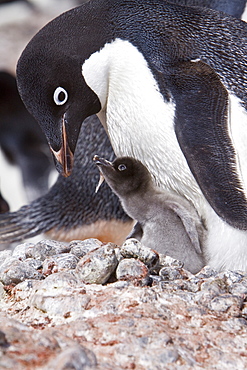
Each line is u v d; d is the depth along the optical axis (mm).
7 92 23141
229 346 6656
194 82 8930
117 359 6156
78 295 7250
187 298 7434
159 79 9016
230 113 8930
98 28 9508
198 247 8539
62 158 9773
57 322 6996
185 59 9148
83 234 14656
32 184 22984
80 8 9883
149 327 6645
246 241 8758
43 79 9562
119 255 8086
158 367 6113
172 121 8906
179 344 6512
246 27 9703
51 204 14750
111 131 9750
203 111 8812
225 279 7910
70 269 8102
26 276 8031
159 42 9273
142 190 8992
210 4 12508
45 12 33594
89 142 13953
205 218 9008
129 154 9609
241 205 8625
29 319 7176
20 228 14789
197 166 8734
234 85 9086
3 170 23172
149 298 7254
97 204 14320
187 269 8781
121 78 9305
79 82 9500
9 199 22891
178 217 8805
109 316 6879
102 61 9398
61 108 9672
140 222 9062
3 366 5484
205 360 6391
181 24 9492
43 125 9844
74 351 5555
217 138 8727
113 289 7422
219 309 7297
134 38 9344
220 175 8664
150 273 8227
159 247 8820
